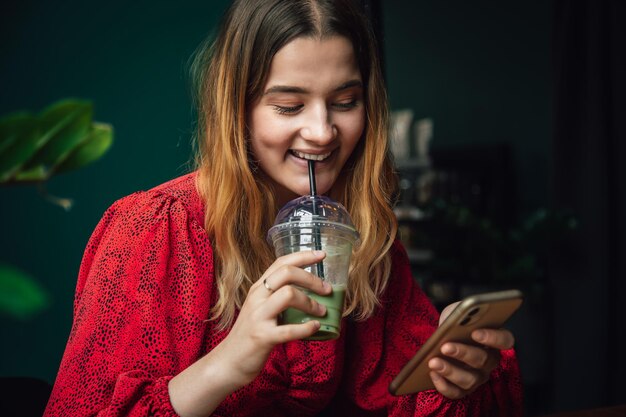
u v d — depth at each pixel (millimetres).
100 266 1173
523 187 6562
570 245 4414
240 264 1228
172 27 2689
